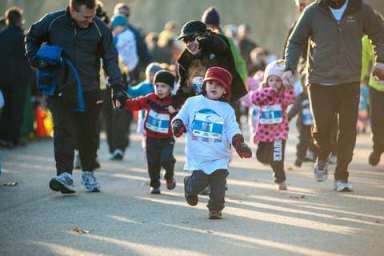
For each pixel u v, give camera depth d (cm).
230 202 1973
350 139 2088
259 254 1462
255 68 3894
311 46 2066
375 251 1490
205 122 1741
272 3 9938
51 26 2011
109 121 2827
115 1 6581
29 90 3494
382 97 2531
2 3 4841
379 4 6700
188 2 9500
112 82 2038
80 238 1585
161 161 2073
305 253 1472
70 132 2019
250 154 1712
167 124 2064
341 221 1750
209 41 2003
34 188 2175
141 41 2922
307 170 2580
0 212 1842
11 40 3152
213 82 1744
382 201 1991
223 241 1559
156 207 1902
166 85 2058
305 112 2641
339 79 2036
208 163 1742
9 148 3212
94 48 2030
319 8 2041
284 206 1922
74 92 2000
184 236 1600
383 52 2036
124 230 1655
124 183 2283
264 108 2150
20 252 1482
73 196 2047
